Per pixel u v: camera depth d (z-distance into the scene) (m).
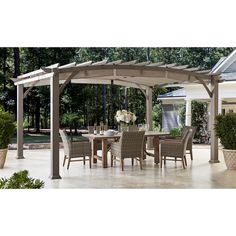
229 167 9.38
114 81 12.62
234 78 15.02
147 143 13.55
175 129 17.25
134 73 9.56
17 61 20.48
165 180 8.00
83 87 21.70
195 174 8.72
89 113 22.34
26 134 21.03
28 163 10.35
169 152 9.67
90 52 23.66
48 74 8.62
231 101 17.69
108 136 9.57
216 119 9.62
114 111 23.16
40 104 21.61
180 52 27.27
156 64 9.40
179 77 10.44
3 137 9.47
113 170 9.22
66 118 20.17
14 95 21.06
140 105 23.86
